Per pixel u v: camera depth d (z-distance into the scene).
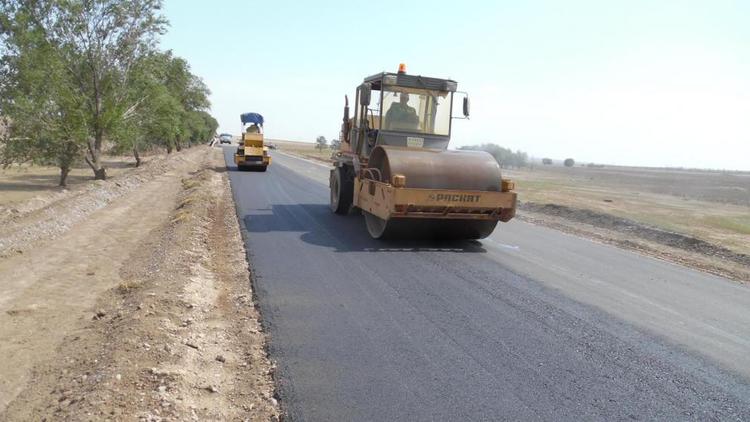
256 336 5.12
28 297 6.41
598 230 12.82
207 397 3.92
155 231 10.76
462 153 9.67
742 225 15.30
